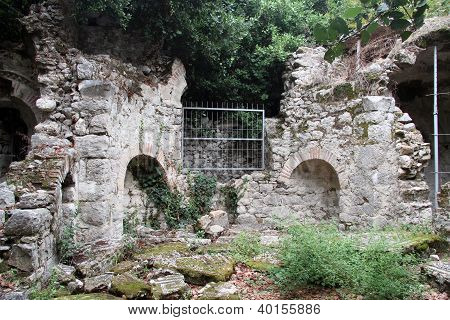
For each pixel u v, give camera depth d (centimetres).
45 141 662
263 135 1036
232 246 690
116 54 923
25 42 871
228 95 1112
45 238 510
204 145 1081
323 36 309
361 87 918
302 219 993
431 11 1069
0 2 829
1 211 487
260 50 1106
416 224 831
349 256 561
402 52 917
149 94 873
